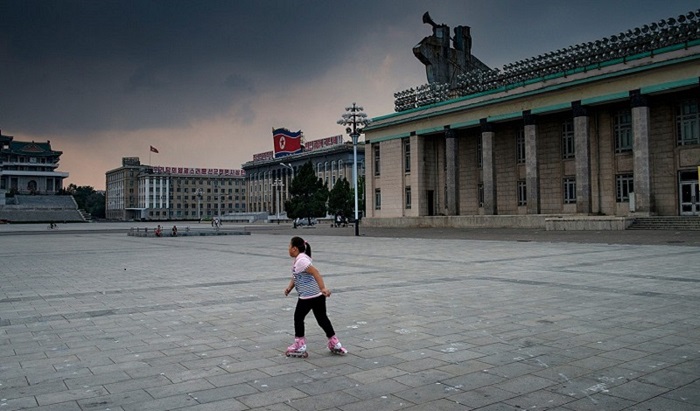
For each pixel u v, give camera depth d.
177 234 43.41
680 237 25.55
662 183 36.00
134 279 14.48
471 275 14.05
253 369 6.02
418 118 50.19
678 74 32.81
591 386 5.30
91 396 5.18
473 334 7.54
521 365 6.03
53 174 155.50
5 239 40.34
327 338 7.27
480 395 5.09
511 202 45.84
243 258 20.92
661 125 36.12
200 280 14.05
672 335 7.30
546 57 40.00
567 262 16.69
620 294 10.62
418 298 10.59
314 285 6.54
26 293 12.09
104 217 183.12
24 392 5.30
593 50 37.00
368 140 56.62
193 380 5.65
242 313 9.41
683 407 4.72
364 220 56.28
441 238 33.19
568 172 41.62
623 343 6.91
